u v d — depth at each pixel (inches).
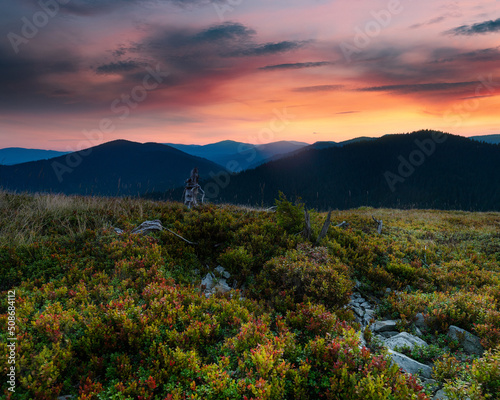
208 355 173.8
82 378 148.0
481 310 236.4
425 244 494.9
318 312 210.5
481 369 148.9
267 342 173.8
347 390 142.0
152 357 160.6
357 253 391.2
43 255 281.0
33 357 146.6
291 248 368.2
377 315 268.8
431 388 160.9
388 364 157.5
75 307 205.0
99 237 327.3
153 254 297.0
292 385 146.6
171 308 205.0
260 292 277.4
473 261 430.0
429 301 275.0
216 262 339.6
